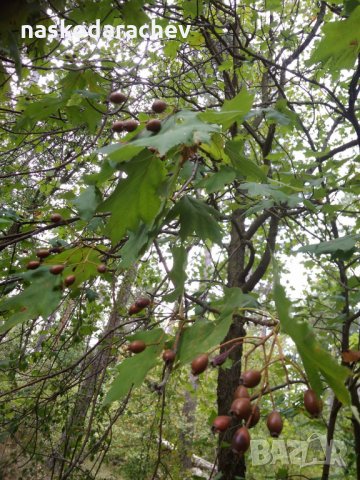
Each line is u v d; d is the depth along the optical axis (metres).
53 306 1.70
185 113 1.26
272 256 1.01
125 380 1.30
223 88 4.62
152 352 1.32
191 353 1.18
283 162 3.70
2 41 1.51
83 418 4.35
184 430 6.51
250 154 5.04
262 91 4.91
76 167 3.83
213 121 1.24
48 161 4.54
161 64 4.74
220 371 4.02
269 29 4.04
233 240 4.95
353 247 2.33
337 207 2.80
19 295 1.72
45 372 4.22
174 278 1.38
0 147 4.36
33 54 2.29
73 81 2.10
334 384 0.89
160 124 1.23
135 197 1.33
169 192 1.29
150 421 6.29
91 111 2.03
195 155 1.66
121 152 1.02
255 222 4.11
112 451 6.16
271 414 0.96
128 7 1.97
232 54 3.17
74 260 1.88
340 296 3.32
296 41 4.01
